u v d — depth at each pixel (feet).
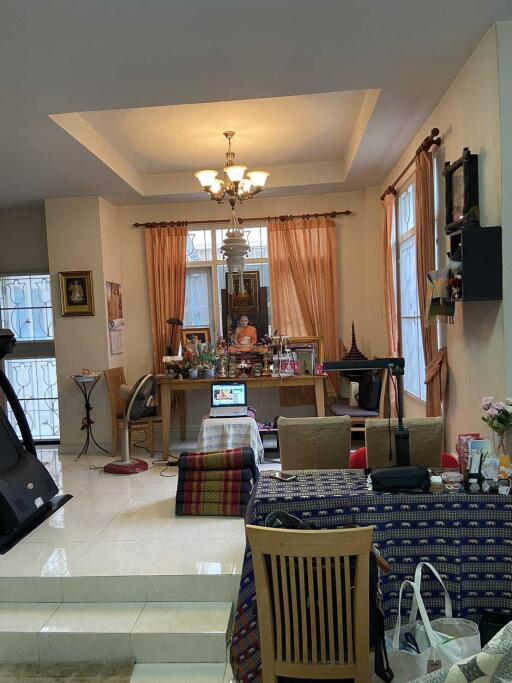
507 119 8.86
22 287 21.40
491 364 9.58
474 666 3.94
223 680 8.56
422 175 12.62
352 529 5.88
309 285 20.68
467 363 10.93
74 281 19.49
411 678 6.16
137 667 8.98
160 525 12.33
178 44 9.09
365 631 6.03
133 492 14.85
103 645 9.13
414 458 10.12
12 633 9.23
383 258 19.06
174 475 16.46
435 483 7.65
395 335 17.93
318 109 13.93
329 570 5.98
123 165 17.25
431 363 12.73
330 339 20.63
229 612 9.57
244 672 6.88
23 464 13.19
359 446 18.93
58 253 19.52
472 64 9.97
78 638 9.13
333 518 7.37
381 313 20.08
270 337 20.33
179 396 21.02
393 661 6.26
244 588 7.06
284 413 21.18
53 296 19.63
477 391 10.33
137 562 10.48
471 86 10.07
